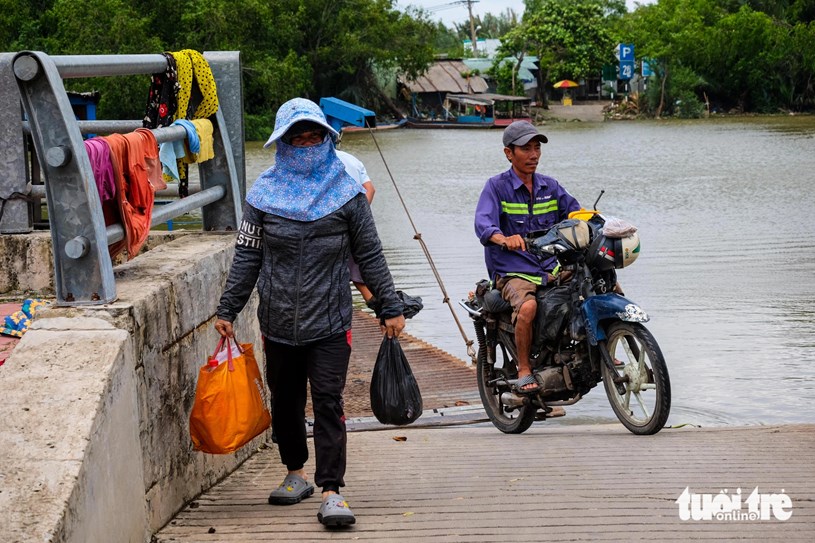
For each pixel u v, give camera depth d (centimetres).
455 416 791
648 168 3850
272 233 421
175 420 446
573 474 507
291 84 5944
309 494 477
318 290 425
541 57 9000
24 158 619
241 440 437
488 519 420
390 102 7788
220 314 435
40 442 320
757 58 8369
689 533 390
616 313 604
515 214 641
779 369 1071
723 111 8738
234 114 613
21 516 290
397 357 449
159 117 547
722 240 2077
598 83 9788
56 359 359
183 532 415
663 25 8400
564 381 638
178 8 5603
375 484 507
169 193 592
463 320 1359
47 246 623
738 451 556
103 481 339
